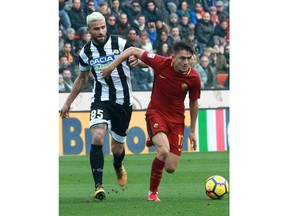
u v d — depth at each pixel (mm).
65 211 14625
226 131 31484
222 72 34531
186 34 34406
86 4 32719
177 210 14680
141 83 32344
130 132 30062
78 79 17125
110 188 18891
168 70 15781
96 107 16531
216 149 31266
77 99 29734
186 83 15828
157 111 16031
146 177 21375
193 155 28609
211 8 34750
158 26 33750
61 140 29359
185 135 30828
